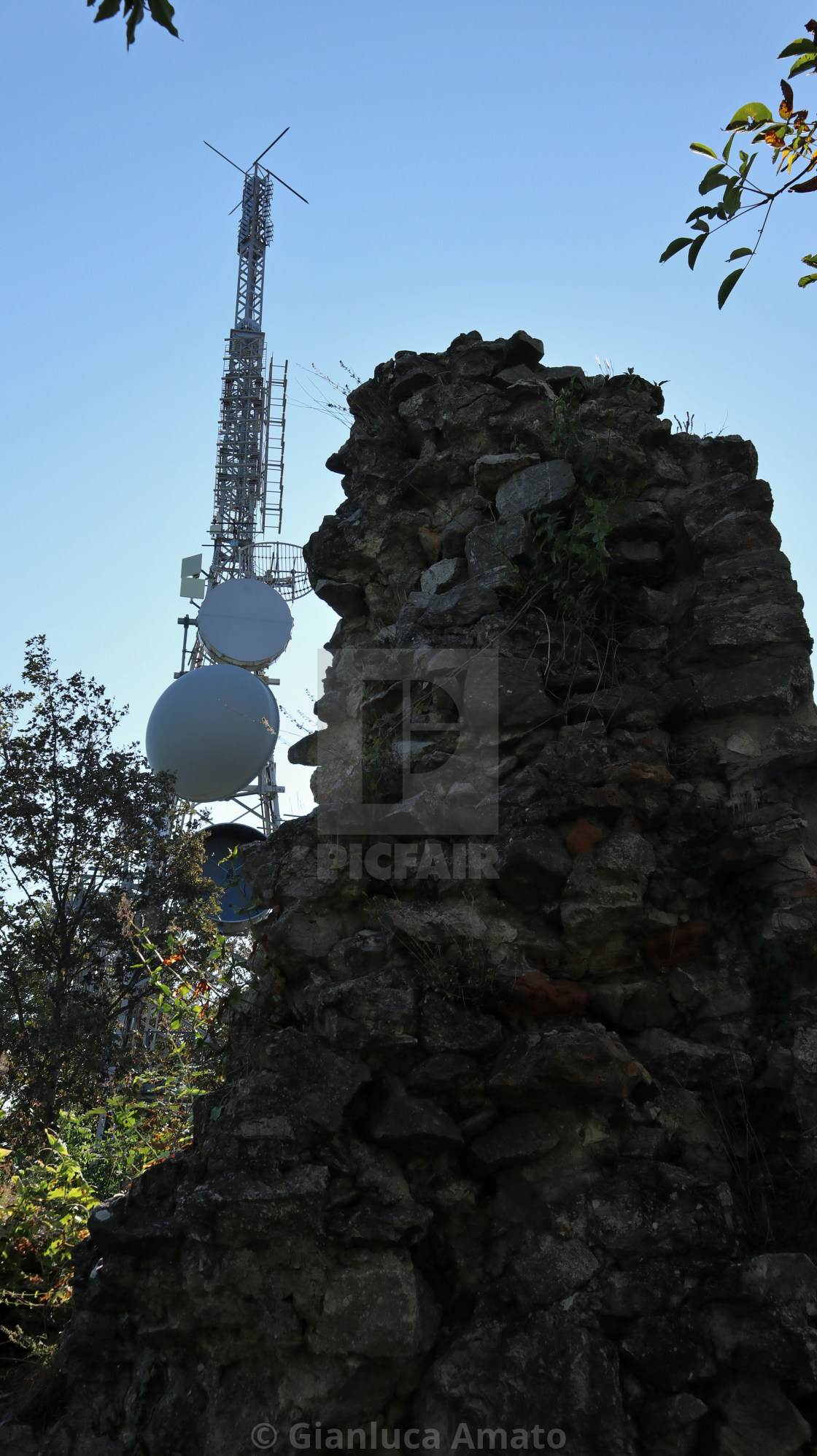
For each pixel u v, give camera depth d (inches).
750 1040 145.1
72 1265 180.9
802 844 152.6
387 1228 129.1
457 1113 140.1
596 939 151.9
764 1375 116.5
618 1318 124.3
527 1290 128.6
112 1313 144.2
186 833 850.1
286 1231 129.3
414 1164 137.9
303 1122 135.9
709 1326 120.2
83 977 795.4
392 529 204.4
